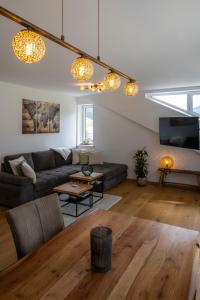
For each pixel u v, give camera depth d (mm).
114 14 1830
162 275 1092
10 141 4805
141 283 1033
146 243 1393
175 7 1717
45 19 1923
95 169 5180
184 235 1501
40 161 5129
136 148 5891
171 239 1446
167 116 5254
